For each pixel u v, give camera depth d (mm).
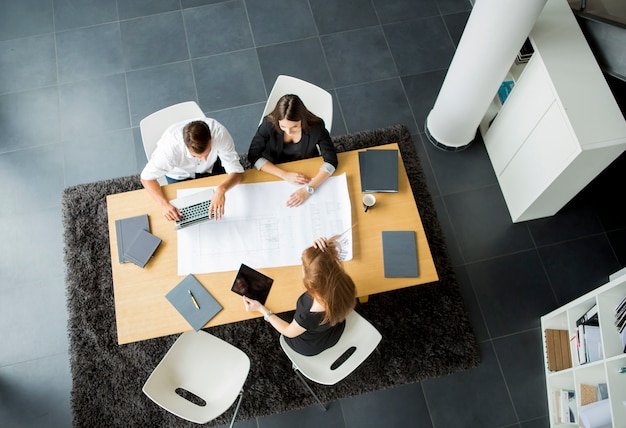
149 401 2684
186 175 2566
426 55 3637
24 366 2787
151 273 2170
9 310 2896
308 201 2295
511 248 3100
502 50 2496
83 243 3021
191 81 3512
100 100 3438
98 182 3182
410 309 2898
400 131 3369
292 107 2131
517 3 2248
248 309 2096
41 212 3129
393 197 2334
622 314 2189
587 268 3053
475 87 2766
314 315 1989
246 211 2266
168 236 2232
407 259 2205
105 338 2812
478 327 2912
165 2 3740
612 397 2078
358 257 2211
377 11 3758
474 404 2744
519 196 3033
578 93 2430
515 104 2844
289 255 2186
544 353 2836
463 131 3148
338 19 3725
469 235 3131
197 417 2117
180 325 2098
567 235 3129
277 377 2730
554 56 2504
